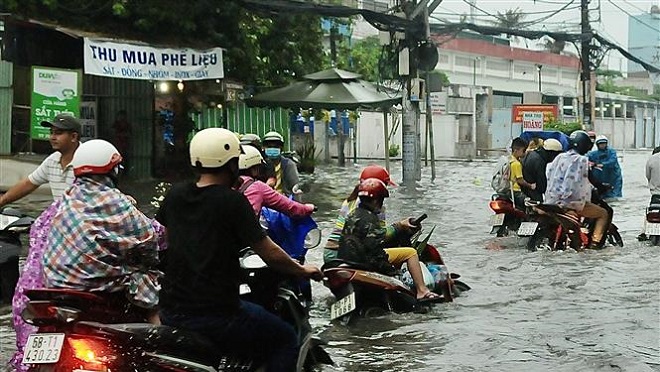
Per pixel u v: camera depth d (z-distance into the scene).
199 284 4.66
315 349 6.51
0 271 8.50
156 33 21.14
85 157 4.97
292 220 7.62
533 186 14.02
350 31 40.88
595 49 36.84
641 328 7.98
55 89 17.17
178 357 4.61
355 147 40.62
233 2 21.33
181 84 22.50
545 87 69.44
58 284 4.86
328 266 8.18
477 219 17.02
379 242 8.28
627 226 15.98
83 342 4.38
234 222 4.70
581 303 9.09
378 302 8.57
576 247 12.68
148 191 20.48
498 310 8.77
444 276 9.17
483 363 6.88
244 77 23.45
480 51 62.06
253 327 4.88
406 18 24.55
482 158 48.47
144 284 4.95
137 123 23.64
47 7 19.42
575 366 6.74
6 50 18.92
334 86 22.66
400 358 7.03
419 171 25.97
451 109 53.72
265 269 5.88
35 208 16.58
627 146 75.88
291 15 24.55
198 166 4.80
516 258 12.08
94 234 4.84
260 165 7.64
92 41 18.53
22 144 20.72
